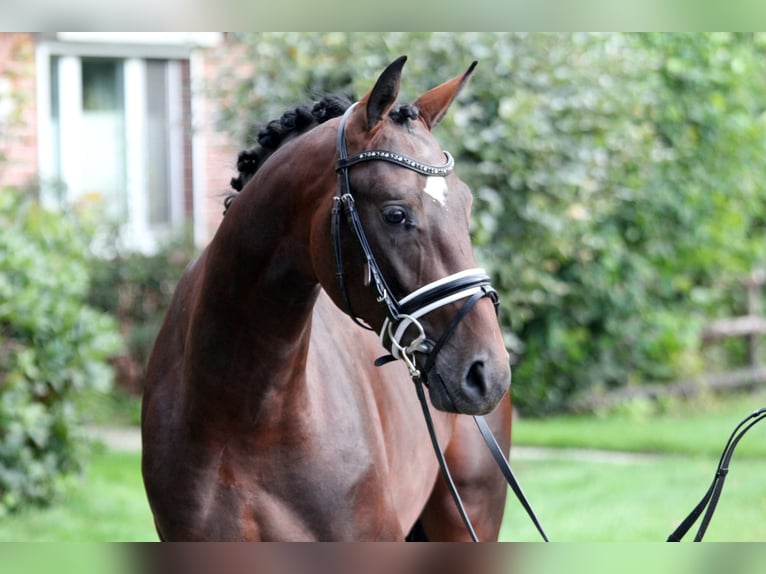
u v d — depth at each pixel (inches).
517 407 542.6
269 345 149.3
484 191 411.8
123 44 580.1
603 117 458.3
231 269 150.7
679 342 573.3
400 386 181.5
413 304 135.9
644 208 553.3
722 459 180.4
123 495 388.2
